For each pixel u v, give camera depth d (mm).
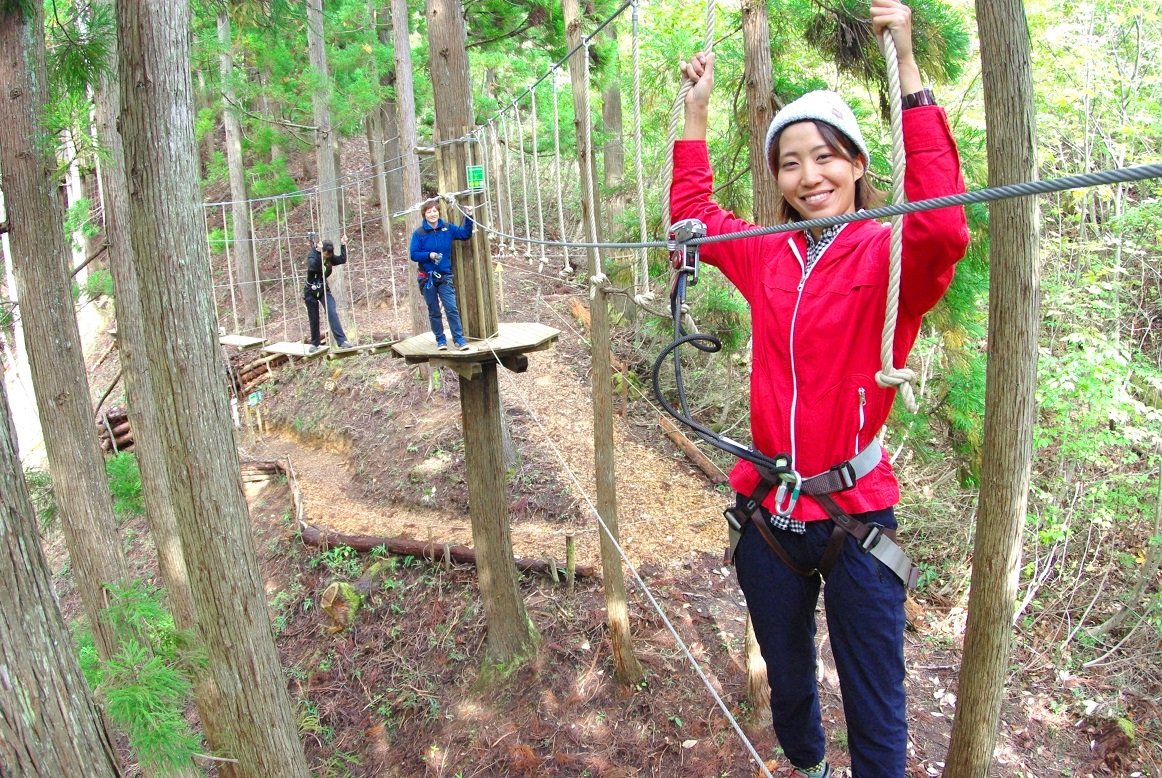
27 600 1444
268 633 3664
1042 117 8719
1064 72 8414
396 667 7688
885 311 1472
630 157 12133
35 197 4309
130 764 6559
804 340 1565
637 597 7590
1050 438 7484
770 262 1692
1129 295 8648
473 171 5848
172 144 3178
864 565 1545
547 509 9094
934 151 1403
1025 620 7473
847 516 1555
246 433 13352
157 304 3258
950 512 8352
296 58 13609
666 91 7152
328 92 12680
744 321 8586
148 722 2973
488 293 6055
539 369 11641
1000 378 2973
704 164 1985
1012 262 2881
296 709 7539
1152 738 6246
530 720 6809
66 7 6000
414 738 7055
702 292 8773
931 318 6098
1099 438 6938
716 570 8023
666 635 7188
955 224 1382
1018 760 6152
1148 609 6949
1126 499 7285
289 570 9141
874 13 1432
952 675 6895
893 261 1398
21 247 4332
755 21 4793
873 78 5434
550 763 6434
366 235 17984
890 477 1617
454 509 9539
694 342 1811
